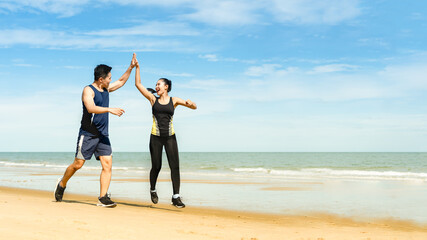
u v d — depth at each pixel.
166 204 6.69
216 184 11.83
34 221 3.52
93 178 13.41
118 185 10.94
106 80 4.99
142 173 18.16
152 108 5.34
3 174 16.38
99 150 5.20
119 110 4.84
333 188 10.55
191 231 3.73
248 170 23.62
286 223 5.06
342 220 5.42
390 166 30.59
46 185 10.55
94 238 3.02
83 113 4.98
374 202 7.55
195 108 5.44
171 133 5.39
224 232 3.83
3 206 4.50
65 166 27.94
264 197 8.34
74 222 3.65
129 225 3.78
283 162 39.19
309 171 22.47
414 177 16.47
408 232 4.46
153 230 3.61
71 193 8.33
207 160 46.25
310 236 3.88
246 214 5.89
